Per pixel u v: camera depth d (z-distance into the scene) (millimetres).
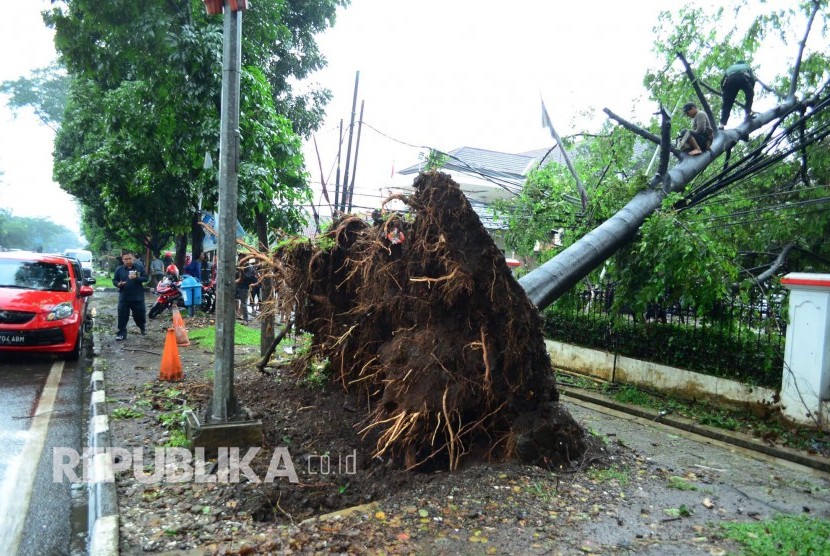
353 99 9086
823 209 8664
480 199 18859
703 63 10977
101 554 3420
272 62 15062
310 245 7137
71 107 19281
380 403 5594
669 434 6934
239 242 7422
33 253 10859
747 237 9523
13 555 3719
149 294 23094
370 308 6203
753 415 7191
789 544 3809
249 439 5328
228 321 5387
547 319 10578
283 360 9203
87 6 8289
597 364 9461
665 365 8414
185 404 6883
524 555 3547
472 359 5207
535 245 10688
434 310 5371
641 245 7777
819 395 6480
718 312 7957
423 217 5340
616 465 5332
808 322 6617
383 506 4230
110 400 7027
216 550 3547
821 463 5805
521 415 5270
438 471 5109
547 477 4816
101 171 14430
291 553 3510
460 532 3834
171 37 8656
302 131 16125
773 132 9695
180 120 10102
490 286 5113
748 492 4996
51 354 10227
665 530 4023
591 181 11055
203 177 9641
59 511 4363
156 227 17078
